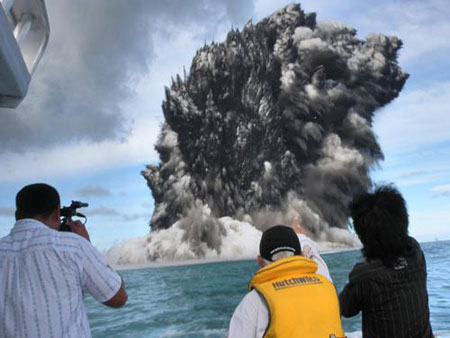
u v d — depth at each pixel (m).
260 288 1.72
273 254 1.87
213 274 32.50
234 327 1.70
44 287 1.76
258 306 1.70
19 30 2.65
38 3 2.56
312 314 1.64
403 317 1.93
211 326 11.18
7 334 1.73
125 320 12.76
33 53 2.79
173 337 10.14
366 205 2.08
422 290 1.99
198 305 15.50
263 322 1.67
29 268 1.78
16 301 1.74
